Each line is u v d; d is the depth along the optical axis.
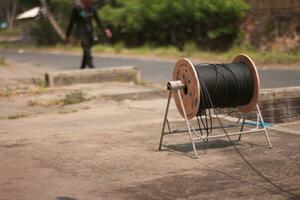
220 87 9.09
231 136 10.39
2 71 25.72
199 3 37.97
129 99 16.31
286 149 9.25
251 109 9.50
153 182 7.62
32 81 21.09
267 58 27.83
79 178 7.92
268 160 8.57
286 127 12.03
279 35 34.22
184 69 9.11
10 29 78.38
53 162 8.85
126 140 10.29
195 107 8.93
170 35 41.03
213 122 11.79
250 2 36.38
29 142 10.40
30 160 9.04
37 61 31.97
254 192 7.05
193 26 39.50
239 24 36.97
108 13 43.31
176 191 7.19
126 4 42.69
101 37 43.56
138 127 11.55
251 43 35.53
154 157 8.95
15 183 7.79
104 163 8.68
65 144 10.11
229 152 9.16
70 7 48.59
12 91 17.89
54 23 49.38
